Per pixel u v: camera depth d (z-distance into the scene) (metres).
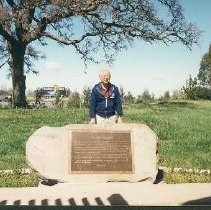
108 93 12.10
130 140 11.12
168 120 28.84
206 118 31.17
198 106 45.84
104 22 44.03
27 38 43.09
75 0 41.47
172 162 14.62
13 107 47.38
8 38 45.41
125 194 10.08
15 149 17.25
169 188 10.54
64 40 44.59
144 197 9.92
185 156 15.74
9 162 14.65
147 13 43.38
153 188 10.52
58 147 11.03
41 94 54.97
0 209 8.95
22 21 41.09
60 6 41.34
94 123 12.13
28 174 12.88
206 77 81.88
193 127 24.75
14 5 42.47
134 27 43.75
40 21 43.00
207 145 18.53
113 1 42.34
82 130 11.11
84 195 10.01
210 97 61.38
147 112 36.38
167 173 12.77
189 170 13.31
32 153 10.98
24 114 32.47
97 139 11.06
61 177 10.80
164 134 21.62
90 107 12.16
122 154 11.04
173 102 49.66
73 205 9.23
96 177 10.84
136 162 11.02
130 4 42.81
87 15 43.66
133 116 31.36
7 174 12.79
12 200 9.69
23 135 21.27
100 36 44.50
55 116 30.53
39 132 11.12
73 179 10.78
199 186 10.72
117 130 11.15
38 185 11.22
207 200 9.77
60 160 10.95
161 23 43.97
